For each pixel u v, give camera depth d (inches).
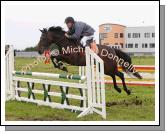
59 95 289.0
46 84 299.4
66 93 282.0
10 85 338.6
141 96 356.2
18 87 337.7
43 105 304.8
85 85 265.0
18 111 283.6
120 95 366.3
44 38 319.6
